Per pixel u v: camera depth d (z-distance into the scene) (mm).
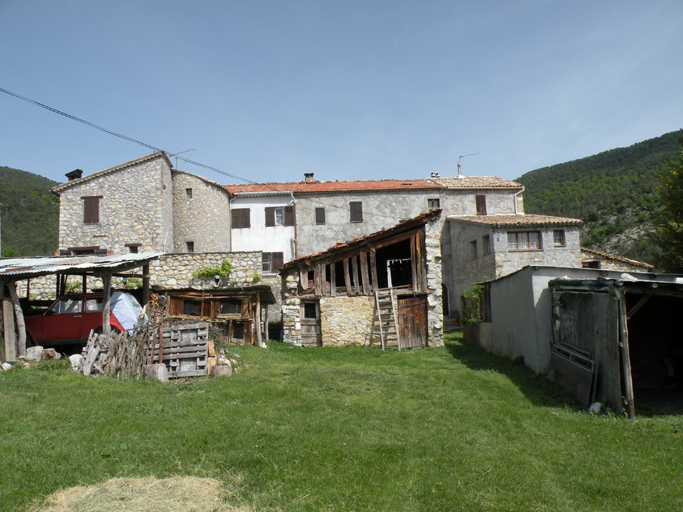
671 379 10953
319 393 9469
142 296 15422
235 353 12930
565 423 7789
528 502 5188
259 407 8234
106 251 24266
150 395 8727
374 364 13430
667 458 6301
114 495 4969
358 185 29172
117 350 10547
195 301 17469
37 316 12211
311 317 18312
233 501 5027
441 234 27938
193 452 6176
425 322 16656
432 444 6734
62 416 7367
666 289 7906
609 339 8297
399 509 4980
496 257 21891
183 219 26500
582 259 24281
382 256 21469
